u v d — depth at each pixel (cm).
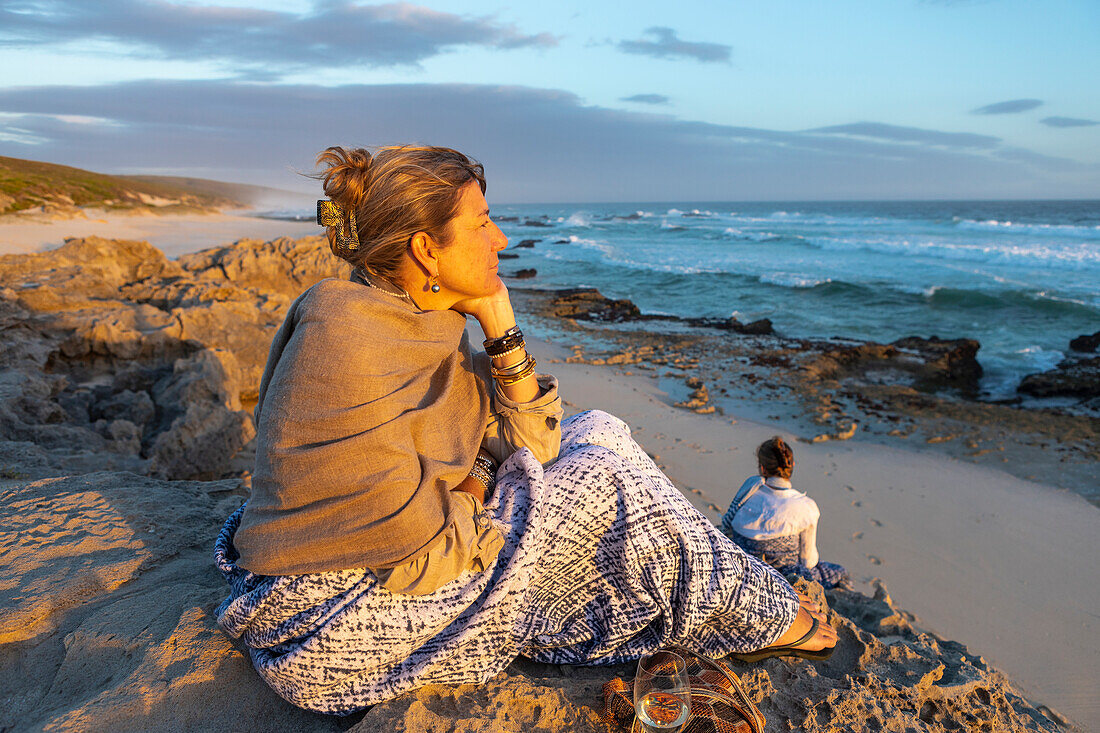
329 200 160
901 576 609
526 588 182
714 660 194
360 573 157
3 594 212
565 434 208
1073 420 1025
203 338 938
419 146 160
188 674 177
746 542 359
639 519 183
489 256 163
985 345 1638
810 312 2136
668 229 6706
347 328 142
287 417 141
